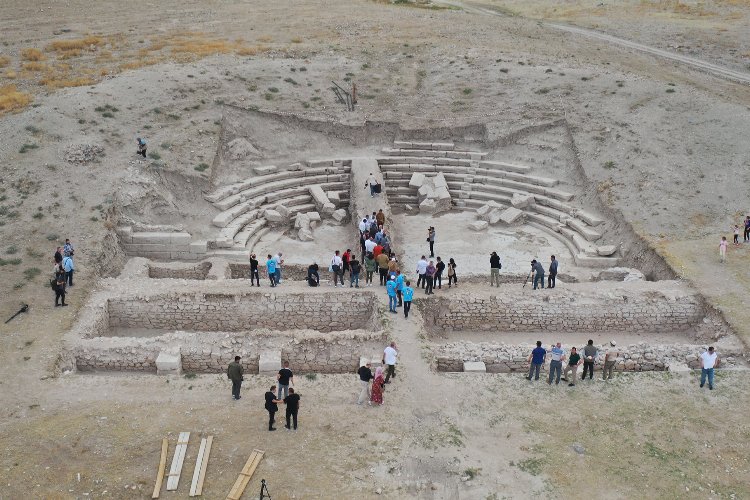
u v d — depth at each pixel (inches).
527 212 1761.8
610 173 1739.7
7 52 2295.8
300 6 3036.4
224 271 1424.7
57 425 938.1
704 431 956.0
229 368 978.1
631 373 1088.8
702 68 2364.7
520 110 2036.2
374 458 888.3
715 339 1202.6
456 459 891.4
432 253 1494.8
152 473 859.4
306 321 1282.0
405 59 2364.7
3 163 1611.7
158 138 1802.4
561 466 887.1
